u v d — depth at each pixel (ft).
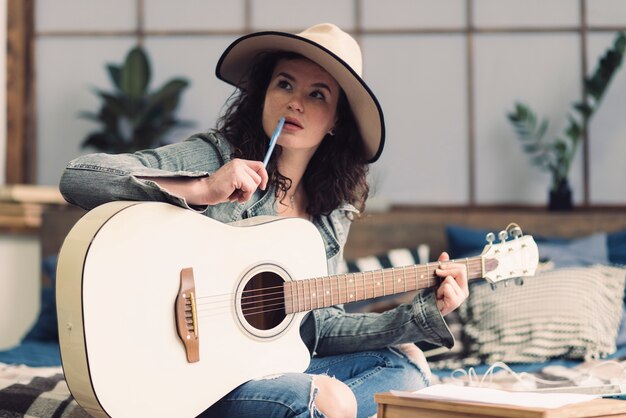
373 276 6.71
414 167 13.70
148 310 5.68
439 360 9.94
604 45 13.55
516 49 13.64
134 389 5.59
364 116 7.31
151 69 13.58
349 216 7.74
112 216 5.64
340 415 6.03
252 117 7.28
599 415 5.22
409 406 5.52
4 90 14.15
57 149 14.23
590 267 10.61
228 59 7.30
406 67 13.79
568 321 9.75
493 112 13.61
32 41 14.29
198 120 14.05
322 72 7.13
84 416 6.66
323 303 6.53
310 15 13.99
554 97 13.56
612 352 9.70
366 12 13.91
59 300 5.61
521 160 13.51
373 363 7.15
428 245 12.69
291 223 6.53
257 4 14.06
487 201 13.57
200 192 6.08
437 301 6.98
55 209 13.61
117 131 13.44
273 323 6.40
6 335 13.60
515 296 10.21
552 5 13.60
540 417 4.94
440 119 13.71
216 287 6.00
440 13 13.78
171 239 5.84
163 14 14.16
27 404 7.09
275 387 5.92
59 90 14.24
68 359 5.57
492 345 9.81
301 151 7.25
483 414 5.16
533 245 7.10
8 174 14.17
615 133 13.39
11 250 13.60
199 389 5.85
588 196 13.42
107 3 14.23
